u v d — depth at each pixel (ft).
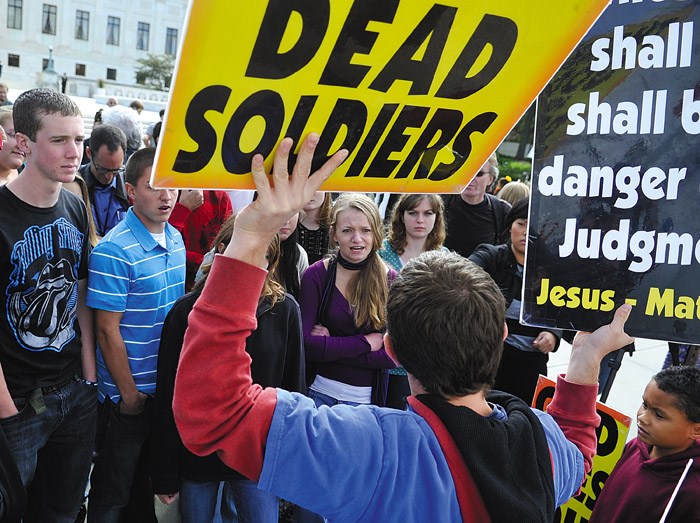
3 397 7.07
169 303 8.88
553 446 3.86
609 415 6.69
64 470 8.24
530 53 3.59
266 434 3.33
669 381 6.27
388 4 3.05
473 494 3.28
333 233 9.89
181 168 3.08
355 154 3.55
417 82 3.43
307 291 9.67
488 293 3.60
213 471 7.48
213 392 3.25
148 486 8.91
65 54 185.37
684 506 6.01
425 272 3.69
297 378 8.02
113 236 8.35
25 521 8.28
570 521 7.04
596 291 5.26
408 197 11.35
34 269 7.27
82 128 7.39
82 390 8.21
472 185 14.47
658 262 5.09
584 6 3.43
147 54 196.85
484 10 3.29
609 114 5.17
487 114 3.75
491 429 3.37
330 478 3.22
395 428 3.41
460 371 3.47
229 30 2.79
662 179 5.06
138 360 8.55
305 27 2.94
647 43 5.03
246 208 3.28
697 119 4.95
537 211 5.42
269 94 3.06
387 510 3.22
